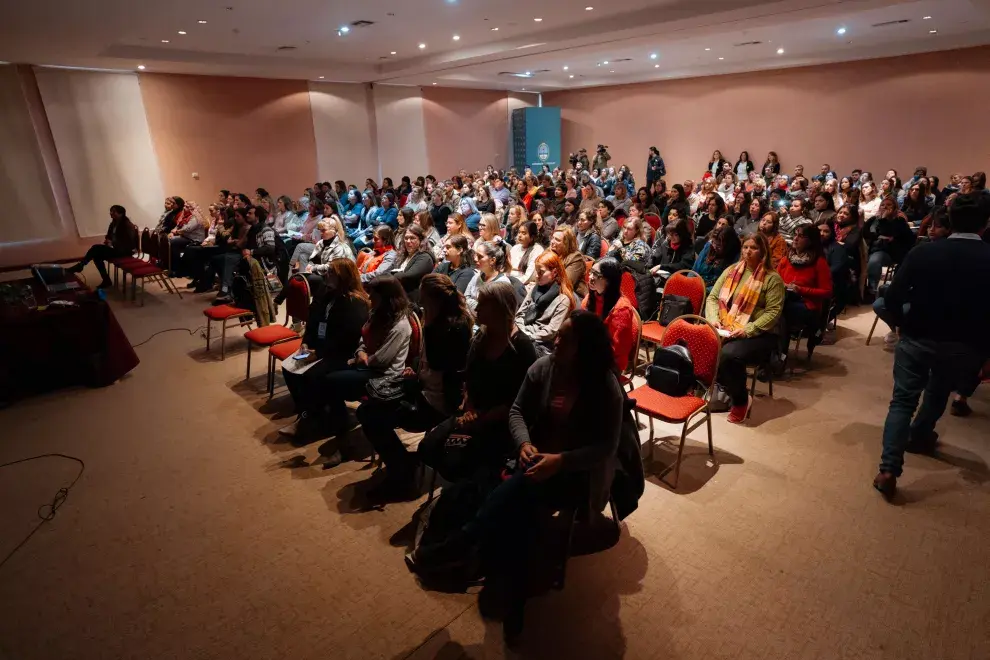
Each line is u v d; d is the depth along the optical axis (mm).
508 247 5086
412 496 2959
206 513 2873
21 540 2723
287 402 4133
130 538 2709
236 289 4992
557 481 2131
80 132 10117
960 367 2668
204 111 11625
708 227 6363
